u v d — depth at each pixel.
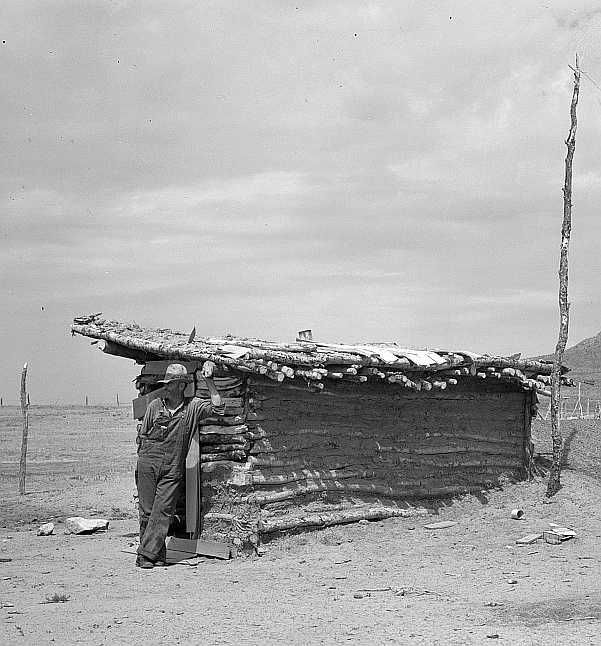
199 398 13.77
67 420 58.91
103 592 11.27
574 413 30.45
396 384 16.03
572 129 17.50
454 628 9.14
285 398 14.42
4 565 13.31
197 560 13.30
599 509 15.97
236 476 13.62
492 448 17.66
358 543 13.98
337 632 9.05
